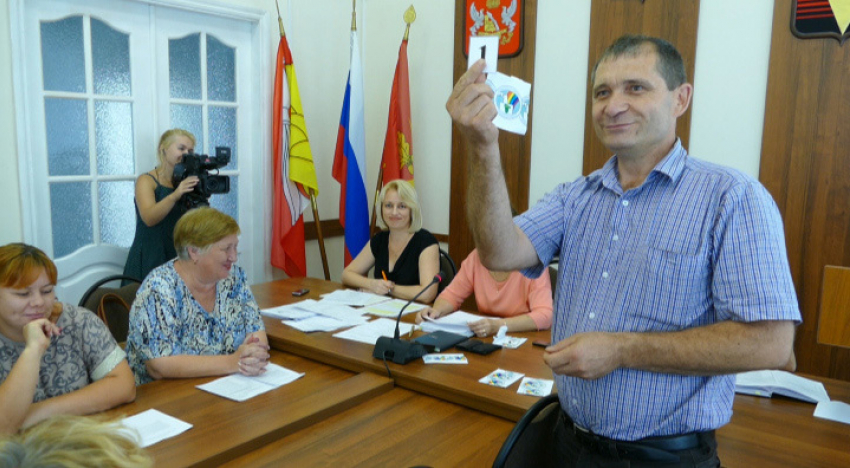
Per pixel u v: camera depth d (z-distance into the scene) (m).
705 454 1.12
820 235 2.85
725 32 3.02
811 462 1.30
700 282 1.08
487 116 1.05
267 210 3.92
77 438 0.56
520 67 3.68
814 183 2.85
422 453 1.40
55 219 3.07
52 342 1.62
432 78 4.11
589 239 1.23
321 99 4.21
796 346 2.96
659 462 1.11
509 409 1.57
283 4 3.87
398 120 3.98
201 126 3.63
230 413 1.56
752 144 3.00
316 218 3.97
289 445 1.44
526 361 1.94
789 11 2.83
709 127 3.12
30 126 2.90
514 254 1.23
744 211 1.04
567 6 3.47
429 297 2.86
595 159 3.43
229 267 1.99
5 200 2.85
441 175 4.14
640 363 1.04
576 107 3.49
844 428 1.48
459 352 2.03
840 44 2.72
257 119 3.86
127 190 3.35
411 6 3.93
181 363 1.82
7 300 1.48
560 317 1.28
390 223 3.03
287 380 1.81
